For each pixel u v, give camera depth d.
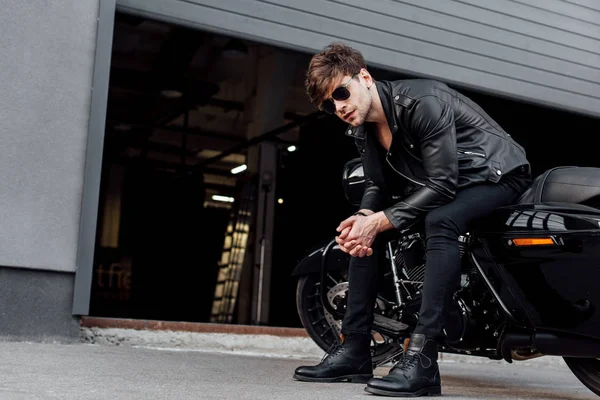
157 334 3.50
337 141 12.45
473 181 2.16
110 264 16.44
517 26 4.94
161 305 16.67
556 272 2.10
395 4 4.51
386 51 4.45
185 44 10.05
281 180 13.32
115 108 13.39
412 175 2.22
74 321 3.29
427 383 2.03
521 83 4.92
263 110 11.61
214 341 3.63
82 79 3.39
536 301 2.14
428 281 2.08
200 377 2.27
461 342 2.35
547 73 5.03
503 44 4.88
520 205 2.19
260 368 2.78
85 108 3.39
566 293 2.08
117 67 11.20
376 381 1.99
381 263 2.32
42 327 3.23
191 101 12.63
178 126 13.78
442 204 2.11
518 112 6.71
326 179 13.11
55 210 3.29
